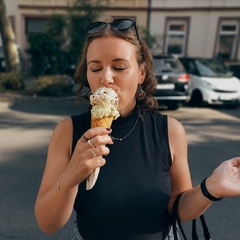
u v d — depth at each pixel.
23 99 9.91
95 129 0.94
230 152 5.05
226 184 1.13
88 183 1.00
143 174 1.23
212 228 2.83
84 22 11.73
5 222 2.86
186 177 1.33
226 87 9.00
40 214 1.13
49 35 11.41
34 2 17.20
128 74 1.12
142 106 1.33
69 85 10.68
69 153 1.27
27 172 3.98
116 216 1.21
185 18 15.89
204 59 10.41
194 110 8.93
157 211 1.23
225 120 7.69
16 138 5.56
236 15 15.12
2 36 11.09
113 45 1.09
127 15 16.36
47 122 6.95
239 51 15.59
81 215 1.26
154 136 1.29
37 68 11.45
